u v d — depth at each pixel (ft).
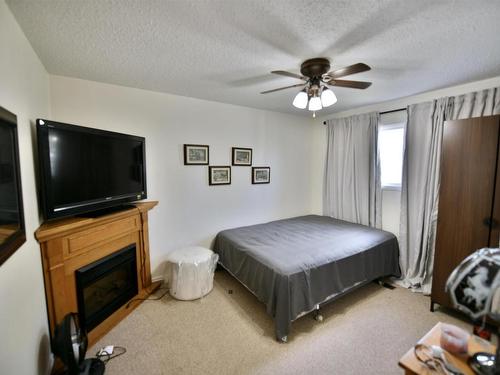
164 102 8.92
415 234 9.14
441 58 6.06
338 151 11.84
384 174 10.64
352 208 11.33
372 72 6.96
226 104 10.41
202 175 10.02
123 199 7.30
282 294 6.26
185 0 3.94
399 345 6.13
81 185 5.99
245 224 11.44
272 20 4.50
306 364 5.54
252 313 7.45
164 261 9.36
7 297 3.50
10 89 4.07
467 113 7.69
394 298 8.36
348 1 3.95
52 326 5.46
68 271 5.74
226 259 9.42
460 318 7.18
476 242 6.73
